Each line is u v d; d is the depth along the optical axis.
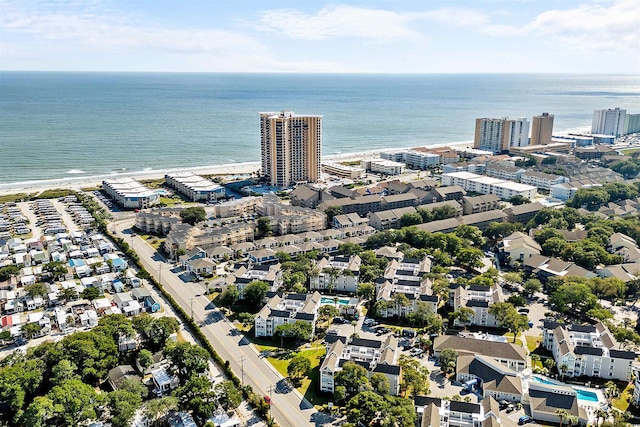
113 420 167.75
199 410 174.25
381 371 192.25
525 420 179.12
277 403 188.12
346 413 180.88
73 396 170.50
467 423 170.50
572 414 177.75
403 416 167.50
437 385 199.50
